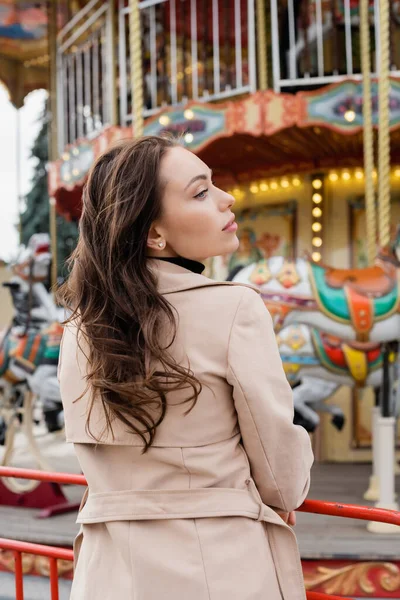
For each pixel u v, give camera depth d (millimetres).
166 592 1150
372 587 3477
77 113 8102
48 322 5402
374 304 4289
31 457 7180
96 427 1285
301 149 6500
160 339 1210
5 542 1972
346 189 6789
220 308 1225
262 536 1219
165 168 1276
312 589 3516
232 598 1141
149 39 7859
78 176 7156
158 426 1213
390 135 6121
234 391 1197
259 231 7148
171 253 1329
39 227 21219
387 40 5066
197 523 1185
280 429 1191
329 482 5562
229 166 7164
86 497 1396
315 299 4348
